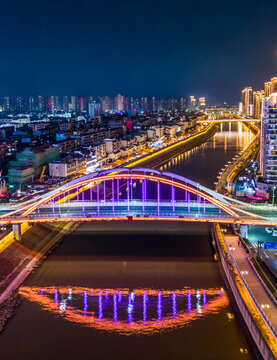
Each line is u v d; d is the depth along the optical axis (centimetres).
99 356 10856
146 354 10912
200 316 12500
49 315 12662
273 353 9581
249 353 10844
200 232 19338
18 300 13500
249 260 14550
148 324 12162
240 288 12731
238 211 18425
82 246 17862
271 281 13075
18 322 12331
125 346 11244
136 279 14762
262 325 10731
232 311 12738
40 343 11381
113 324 12169
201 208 19662
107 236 19000
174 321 12294
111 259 16462
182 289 14062
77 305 13188
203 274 15062
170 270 15425
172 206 19725
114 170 17938
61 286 14388
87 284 14500
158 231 19525
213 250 17225
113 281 14675
